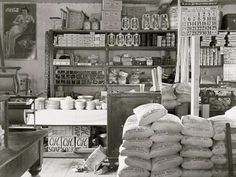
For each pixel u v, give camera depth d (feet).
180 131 10.71
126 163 10.65
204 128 10.54
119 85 26.61
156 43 26.12
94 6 28.14
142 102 17.47
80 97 22.70
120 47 26.61
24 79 26.25
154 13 26.86
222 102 15.78
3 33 27.94
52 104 20.83
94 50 28.02
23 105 13.25
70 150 21.34
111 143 17.79
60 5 28.02
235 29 25.96
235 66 26.16
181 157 10.68
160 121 10.81
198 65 13.44
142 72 27.53
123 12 27.02
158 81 17.97
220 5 28.04
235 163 10.03
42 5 27.94
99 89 28.14
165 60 26.40
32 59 28.09
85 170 18.06
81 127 21.35
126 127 11.37
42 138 10.70
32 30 28.02
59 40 26.03
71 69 27.81
